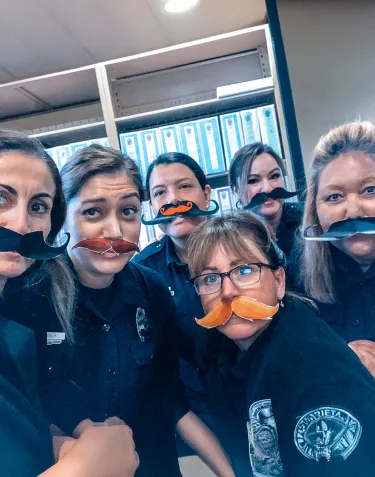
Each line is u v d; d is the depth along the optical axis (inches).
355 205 25.5
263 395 22.0
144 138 57.5
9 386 19.0
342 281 26.8
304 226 27.7
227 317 22.9
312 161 27.5
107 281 26.6
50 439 20.3
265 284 23.2
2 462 17.5
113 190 24.4
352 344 25.7
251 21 63.1
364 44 49.7
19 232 18.5
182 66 67.9
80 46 65.3
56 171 21.0
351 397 18.5
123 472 21.0
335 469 17.6
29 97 73.5
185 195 36.4
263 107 55.9
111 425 22.5
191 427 28.8
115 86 68.6
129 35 63.8
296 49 51.7
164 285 32.5
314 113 50.2
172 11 58.9
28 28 59.2
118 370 25.6
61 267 24.1
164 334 30.3
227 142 56.1
